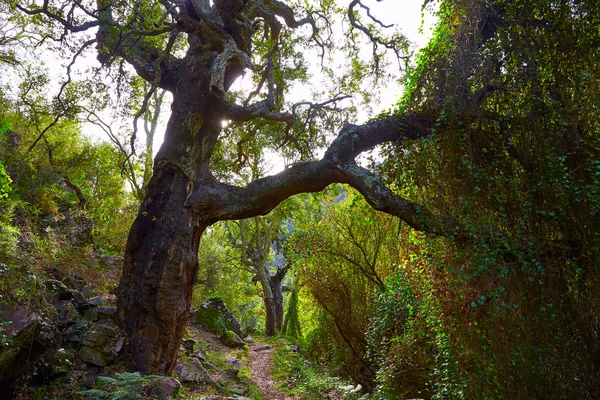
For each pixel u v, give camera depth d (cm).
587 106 605
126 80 1005
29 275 677
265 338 2323
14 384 617
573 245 590
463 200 633
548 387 576
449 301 627
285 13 991
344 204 1372
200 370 978
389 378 895
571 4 642
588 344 569
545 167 606
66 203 1252
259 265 2598
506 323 582
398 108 836
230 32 941
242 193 884
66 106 1274
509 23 661
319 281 1273
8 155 1104
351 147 810
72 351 736
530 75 641
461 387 604
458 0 714
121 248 1496
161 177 902
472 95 670
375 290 1184
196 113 920
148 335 802
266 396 1091
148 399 682
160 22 854
